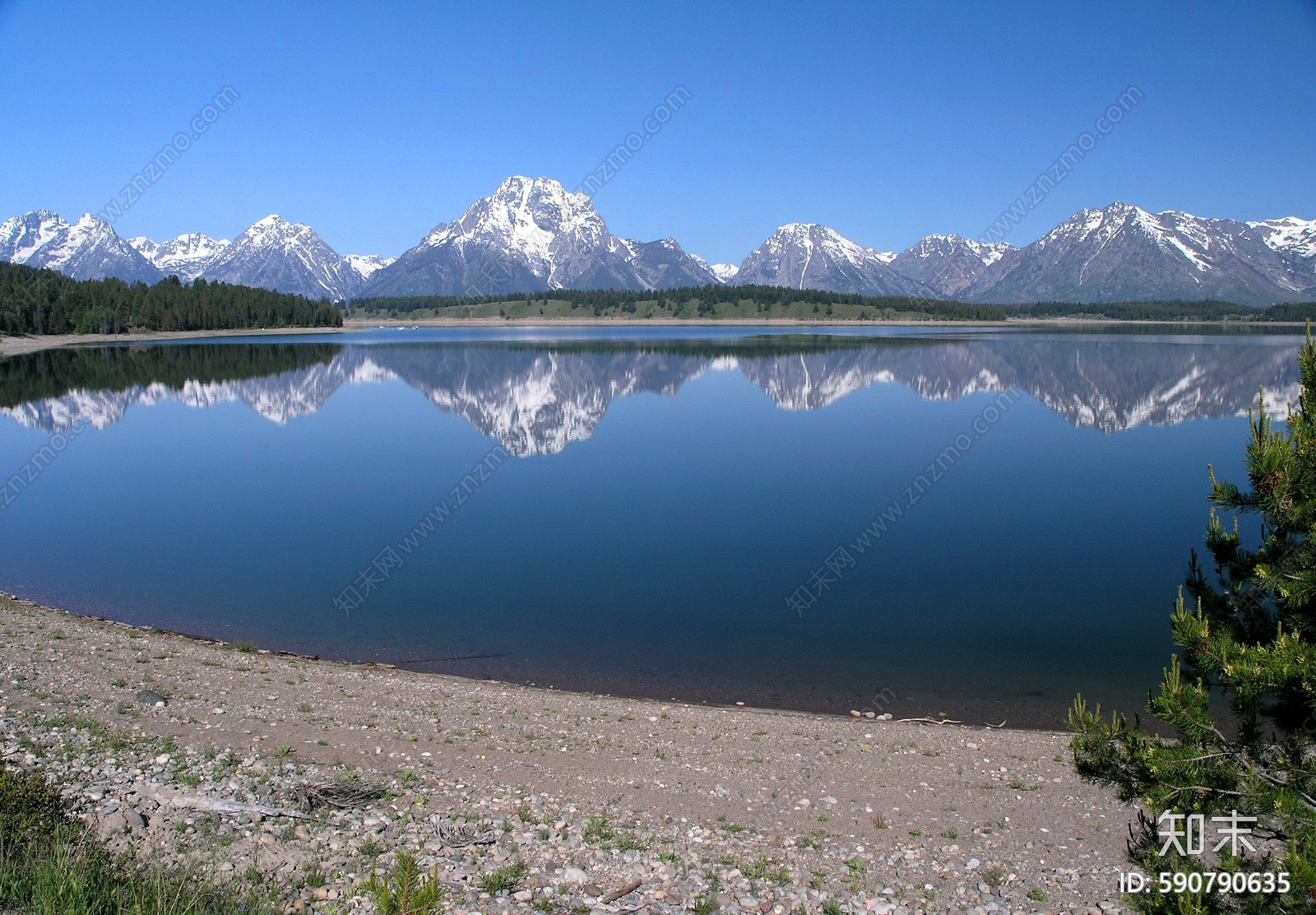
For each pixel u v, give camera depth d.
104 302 162.25
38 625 16.56
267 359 114.44
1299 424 6.66
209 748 11.02
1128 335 181.50
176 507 31.67
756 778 11.34
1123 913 8.05
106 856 7.28
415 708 13.43
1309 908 5.26
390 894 5.43
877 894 8.36
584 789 10.76
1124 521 28.89
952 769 11.77
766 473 38.19
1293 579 6.24
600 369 101.31
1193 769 6.18
